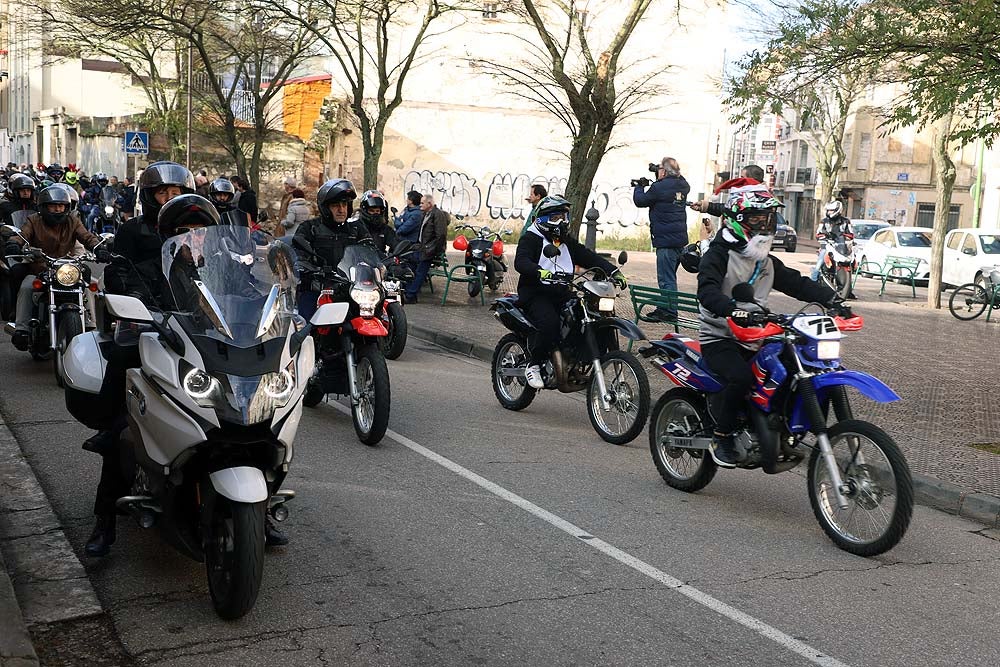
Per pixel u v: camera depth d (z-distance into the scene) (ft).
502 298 29.32
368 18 77.36
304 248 27.71
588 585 16.37
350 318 25.29
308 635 14.06
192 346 13.96
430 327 45.42
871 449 18.39
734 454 20.45
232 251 14.84
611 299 26.43
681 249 44.34
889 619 15.52
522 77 116.16
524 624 14.70
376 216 36.88
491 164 125.90
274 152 117.39
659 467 22.74
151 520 14.74
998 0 28.09
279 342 14.33
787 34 33.19
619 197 128.47
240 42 89.10
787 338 19.26
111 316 16.37
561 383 27.48
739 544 18.85
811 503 19.42
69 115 158.10
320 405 29.66
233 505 13.70
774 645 14.35
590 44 114.32
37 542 17.13
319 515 19.38
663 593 16.16
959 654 14.33
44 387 29.94
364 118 73.56
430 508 20.12
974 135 29.89
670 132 127.44
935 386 35.47
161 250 15.40
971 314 59.06
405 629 14.37
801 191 213.25
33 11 93.45
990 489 22.27
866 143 169.58
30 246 31.19
